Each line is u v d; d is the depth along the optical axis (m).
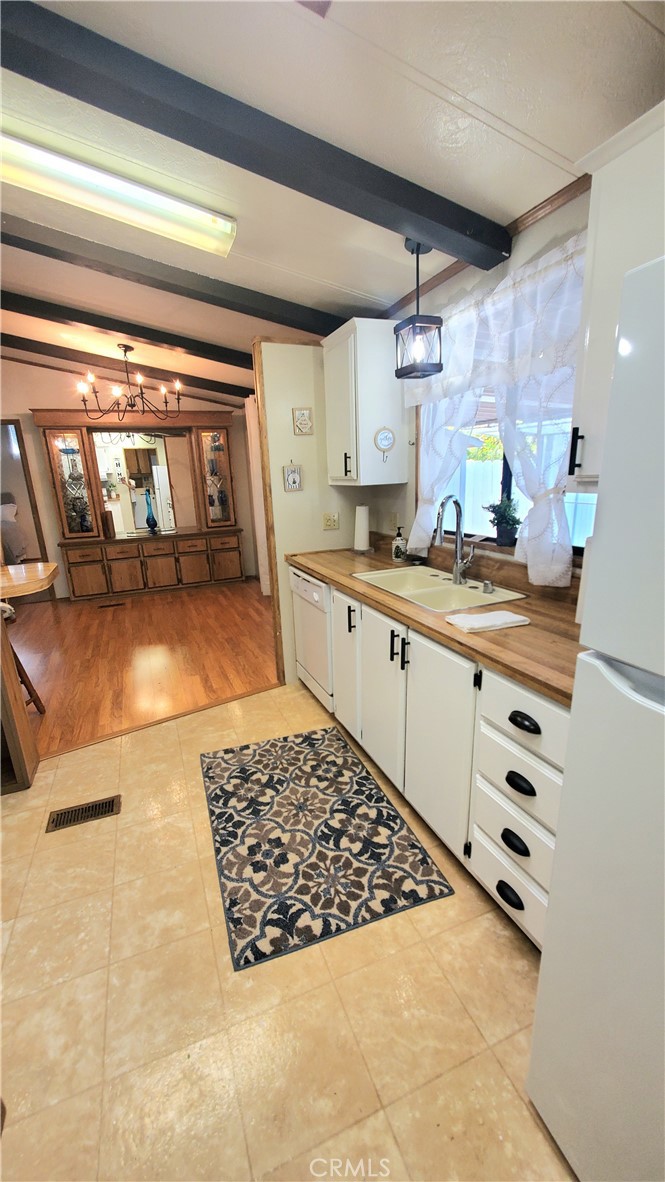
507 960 1.37
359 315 2.90
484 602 1.98
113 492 5.95
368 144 1.47
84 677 3.49
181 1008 1.27
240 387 5.38
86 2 1.12
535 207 1.68
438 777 1.68
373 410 2.56
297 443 2.98
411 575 2.48
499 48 1.14
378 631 2.00
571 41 1.10
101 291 3.13
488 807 1.44
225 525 6.25
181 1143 1.01
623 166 1.12
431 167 1.54
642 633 0.65
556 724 1.14
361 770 2.28
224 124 1.35
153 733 2.68
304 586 2.81
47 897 1.61
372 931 1.47
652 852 0.67
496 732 1.37
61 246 2.36
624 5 1.01
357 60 1.21
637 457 0.63
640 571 0.64
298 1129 1.03
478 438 2.27
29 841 1.87
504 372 1.78
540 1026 0.96
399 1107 1.06
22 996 1.30
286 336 3.50
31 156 1.65
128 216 1.95
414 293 2.49
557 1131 0.95
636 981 0.72
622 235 1.14
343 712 2.53
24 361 5.09
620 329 0.63
